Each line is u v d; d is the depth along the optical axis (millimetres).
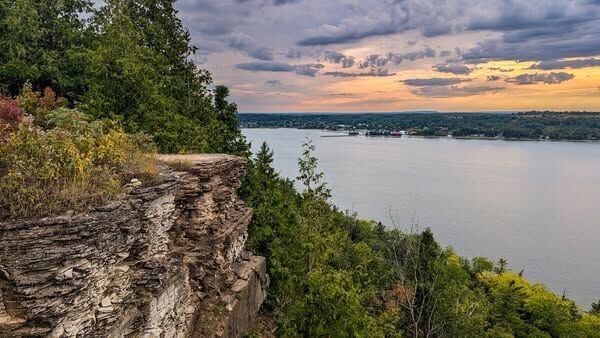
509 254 98500
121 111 28047
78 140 12672
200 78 39656
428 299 25375
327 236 24953
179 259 16359
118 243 11625
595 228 124750
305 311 16078
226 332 18062
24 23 29344
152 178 14156
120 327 11711
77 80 32094
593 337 55062
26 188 10055
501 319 54594
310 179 29141
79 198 10797
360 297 16828
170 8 38250
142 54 30766
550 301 58906
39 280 9297
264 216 32062
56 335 9695
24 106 19812
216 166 19219
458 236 107250
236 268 22172
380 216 116250
